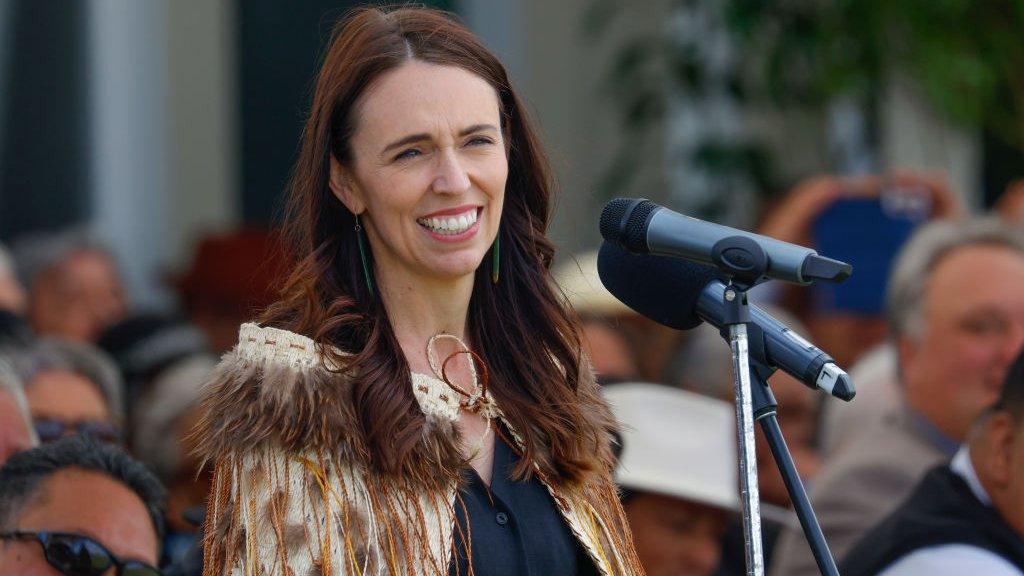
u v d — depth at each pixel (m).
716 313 10.41
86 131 28.45
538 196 11.38
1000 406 13.62
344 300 10.47
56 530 11.92
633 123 29.58
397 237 10.46
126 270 27.78
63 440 12.62
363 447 10.02
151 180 28.70
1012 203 27.34
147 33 28.73
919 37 28.45
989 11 28.53
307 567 9.77
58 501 12.03
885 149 30.33
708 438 16.66
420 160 10.42
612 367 19.20
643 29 29.81
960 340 16.70
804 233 24.92
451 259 10.48
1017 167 31.19
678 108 29.81
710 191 29.67
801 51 29.00
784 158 30.31
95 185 28.47
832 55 28.91
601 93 29.56
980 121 29.08
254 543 9.84
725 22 29.02
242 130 29.19
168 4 28.80
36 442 13.98
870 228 24.67
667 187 29.64
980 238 17.33
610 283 11.02
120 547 12.02
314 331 10.34
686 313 10.63
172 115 28.80
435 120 10.38
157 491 12.66
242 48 29.20
